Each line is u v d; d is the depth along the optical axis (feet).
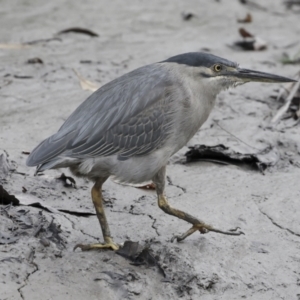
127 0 68.28
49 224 33.37
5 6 64.18
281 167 42.06
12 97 47.37
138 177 32.99
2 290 28.94
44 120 44.52
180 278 31.07
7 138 41.91
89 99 33.22
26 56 54.70
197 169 41.19
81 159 31.83
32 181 37.65
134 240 33.63
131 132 32.42
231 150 42.80
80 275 30.45
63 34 59.98
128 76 33.71
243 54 59.11
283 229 35.63
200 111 33.58
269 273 32.22
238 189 39.09
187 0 70.03
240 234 34.22
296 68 56.13
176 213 33.65
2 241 31.68
